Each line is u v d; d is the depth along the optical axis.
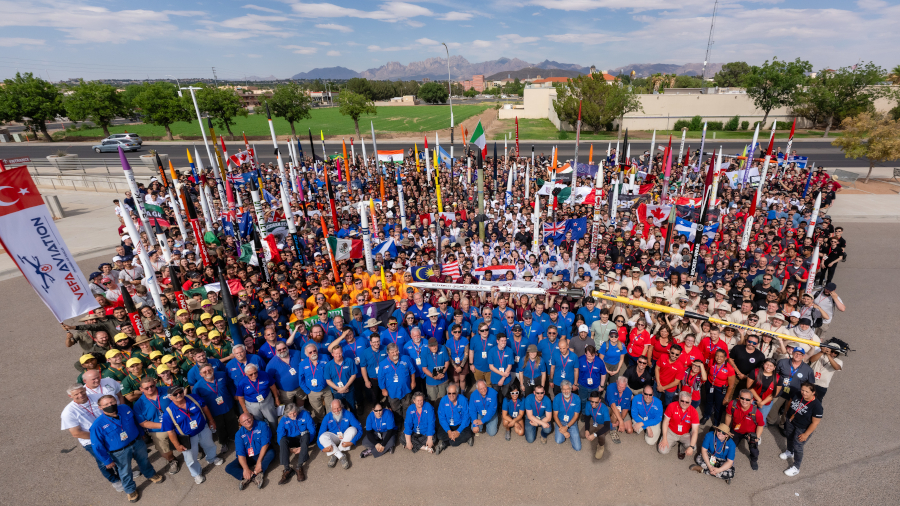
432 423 7.98
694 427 7.57
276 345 8.34
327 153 47.03
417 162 29.38
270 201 19.91
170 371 7.33
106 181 32.56
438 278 11.72
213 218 19.66
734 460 7.79
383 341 9.27
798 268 12.11
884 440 8.10
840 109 50.69
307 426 7.90
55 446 8.54
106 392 7.46
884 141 27.03
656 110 60.91
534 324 9.65
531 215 16.23
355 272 13.03
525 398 8.34
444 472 7.73
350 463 8.00
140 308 10.39
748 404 7.25
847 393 9.38
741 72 110.38
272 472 7.83
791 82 51.19
